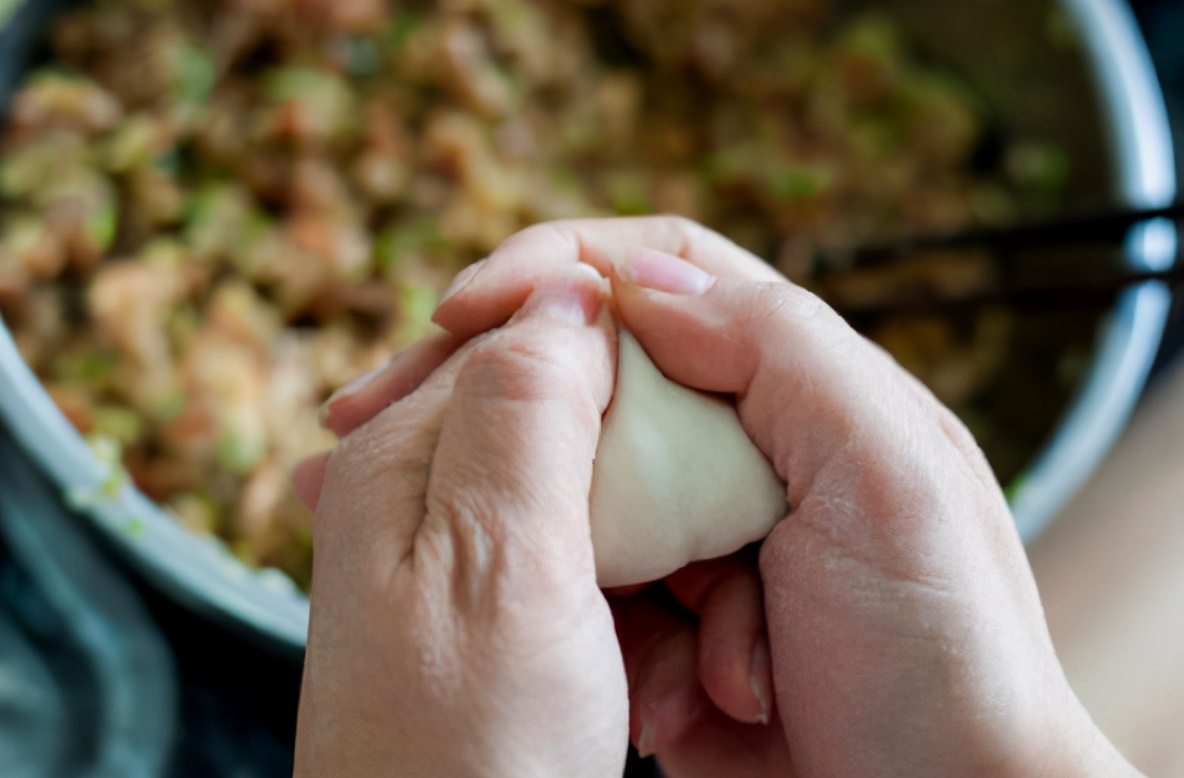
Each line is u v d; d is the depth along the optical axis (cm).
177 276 44
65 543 40
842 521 31
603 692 30
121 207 45
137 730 40
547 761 29
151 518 36
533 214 48
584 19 54
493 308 33
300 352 45
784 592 32
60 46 44
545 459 29
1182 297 47
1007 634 30
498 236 47
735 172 51
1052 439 40
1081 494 47
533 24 52
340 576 30
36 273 43
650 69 55
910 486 30
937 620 30
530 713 29
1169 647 45
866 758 31
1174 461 48
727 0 54
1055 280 44
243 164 46
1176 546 46
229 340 43
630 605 35
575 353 30
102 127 44
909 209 51
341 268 45
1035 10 46
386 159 47
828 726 31
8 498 40
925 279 48
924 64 54
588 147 52
